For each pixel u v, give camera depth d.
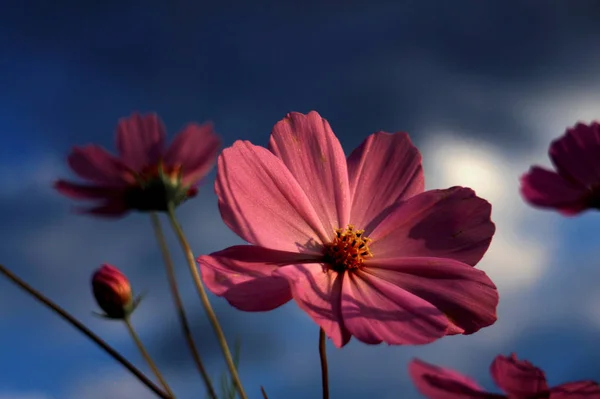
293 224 0.29
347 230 0.30
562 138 0.50
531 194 0.51
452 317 0.28
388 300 0.28
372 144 0.32
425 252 0.30
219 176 0.28
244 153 0.29
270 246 0.28
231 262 0.28
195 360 0.29
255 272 0.28
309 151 0.31
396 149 0.32
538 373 0.30
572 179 0.49
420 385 0.31
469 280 0.28
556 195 0.50
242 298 0.27
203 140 0.46
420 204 0.31
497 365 0.31
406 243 0.30
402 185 0.31
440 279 0.29
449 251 0.30
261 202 0.29
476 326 0.28
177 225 0.30
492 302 0.28
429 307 0.28
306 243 0.29
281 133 0.31
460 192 0.30
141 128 0.47
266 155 0.29
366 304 0.28
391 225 0.30
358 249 0.30
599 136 0.48
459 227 0.30
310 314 0.27
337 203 0.30
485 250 0.29
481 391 0.30
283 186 0.29
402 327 0.27
